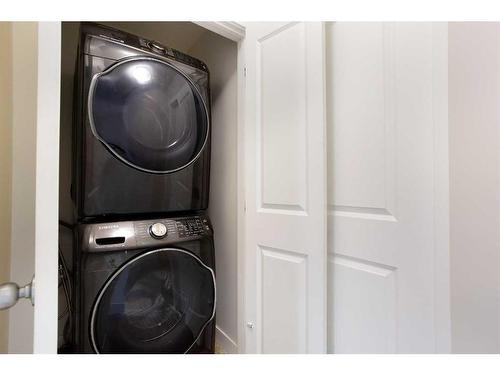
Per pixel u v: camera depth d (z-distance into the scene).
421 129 0.83
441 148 0.78
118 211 1.05
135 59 1.08
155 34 1.78
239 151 1.48
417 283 0.83
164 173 1.16
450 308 0.77
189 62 1.26
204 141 1.31
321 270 1.02
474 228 0.72
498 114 0.69
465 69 0.74
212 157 1.78
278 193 1.19
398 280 0.88
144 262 1.06
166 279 1.12
